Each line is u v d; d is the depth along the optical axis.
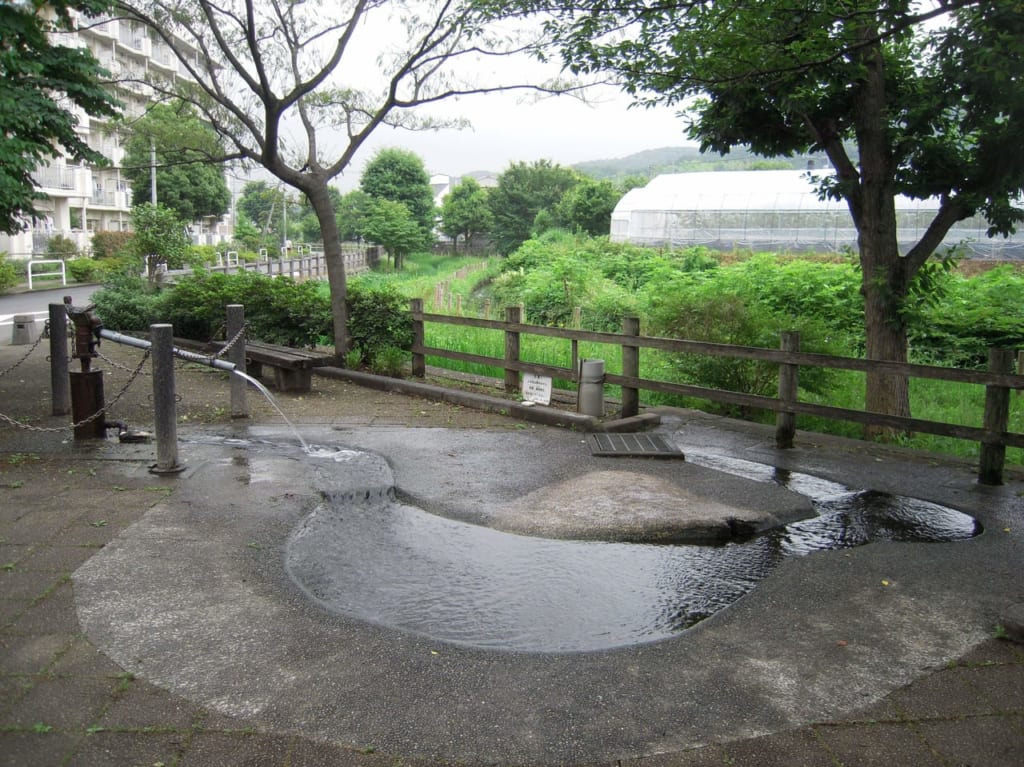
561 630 4.01
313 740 2.99
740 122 9.07
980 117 8.06
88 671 3.44
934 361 13.64
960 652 3.75
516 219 62.66
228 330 8.34
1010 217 8.61
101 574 4.43
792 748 2.99
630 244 35.56
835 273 18.30
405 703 3.25
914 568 4.77
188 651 3.63
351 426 8.28
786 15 6.39
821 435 8.23
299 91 10.62
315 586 4.46
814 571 4.71
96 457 6.76
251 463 6.73
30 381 10.24
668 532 5.30
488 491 6.16
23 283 28.47
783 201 36.78
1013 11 6.64
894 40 8.40
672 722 3.15
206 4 10.28
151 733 3.01
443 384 10.65
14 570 4.46
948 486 6.49
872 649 3.77
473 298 25.33
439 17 10.55
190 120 11.95
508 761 2.90
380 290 11.85
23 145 7.61
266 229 59.56
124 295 15.57
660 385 8.36
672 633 3.97
